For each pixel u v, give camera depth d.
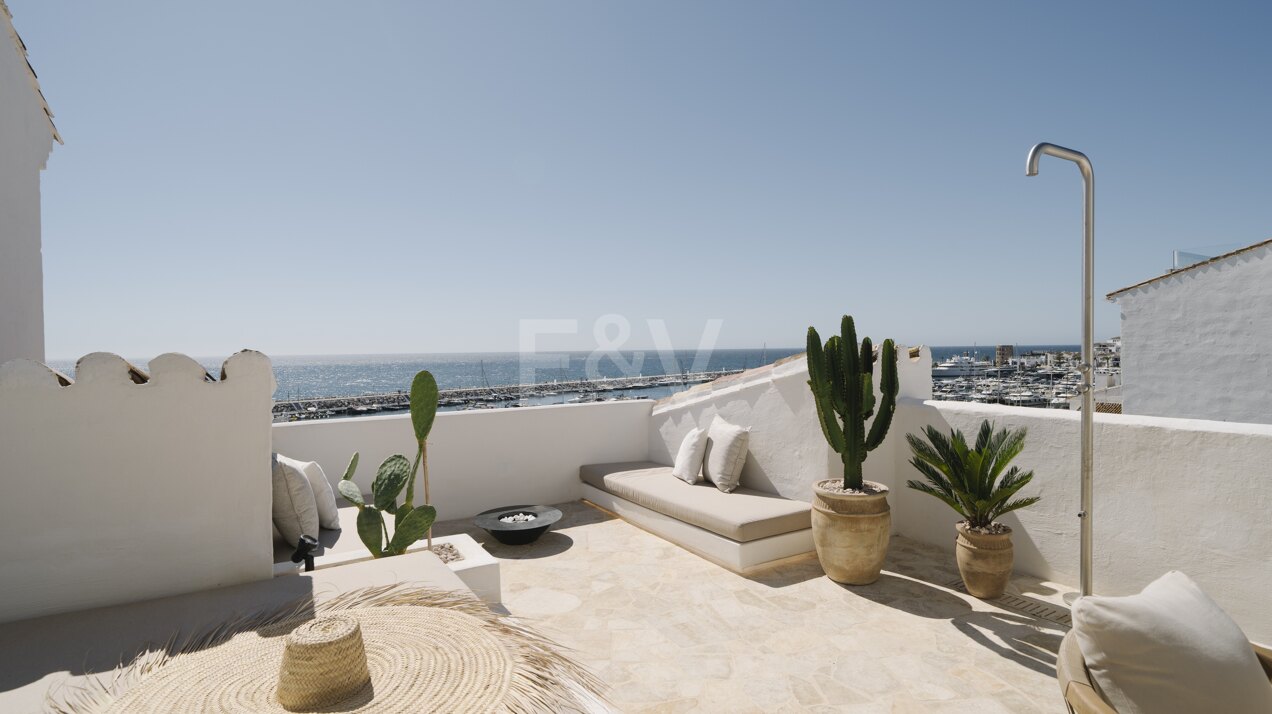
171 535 1.88
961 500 3.37
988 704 2.33
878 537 3.47
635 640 2.92
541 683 1.14
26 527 1.69
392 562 2.28
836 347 3.67
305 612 1.60
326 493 3.45
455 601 1.59
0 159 3.14
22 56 3.39
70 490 1.74
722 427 4.86
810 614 3.17
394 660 1.17
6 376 1.66
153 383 1.83
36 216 3.67
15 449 1.67
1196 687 1.21
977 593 3.32
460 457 5.30
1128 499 3.12
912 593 3.42
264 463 2.01
